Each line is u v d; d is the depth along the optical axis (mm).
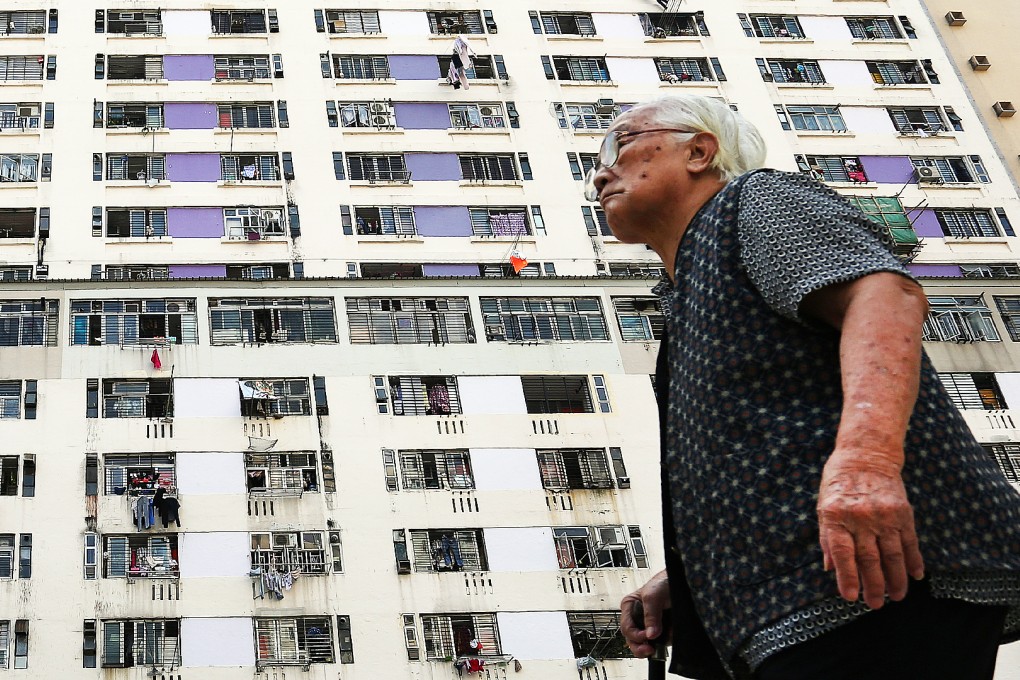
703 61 51750
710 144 5758
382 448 39000
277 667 34938
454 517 38031
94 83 46938
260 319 41031
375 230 45094
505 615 36625
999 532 4566
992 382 44188
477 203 46062
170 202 44469
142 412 38688
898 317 4508
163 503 36781
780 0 53969
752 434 4809
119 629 34969
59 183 44344
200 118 46656
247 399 39094
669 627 6020
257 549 36688
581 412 40812
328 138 46719
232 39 48688
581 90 49594
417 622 36094
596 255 45156
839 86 52094
